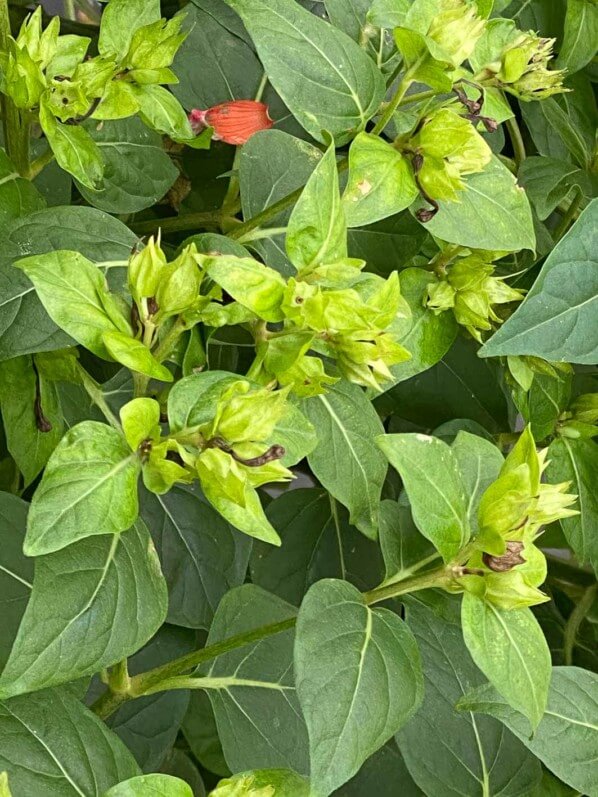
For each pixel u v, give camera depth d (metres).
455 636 0.32
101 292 0.23
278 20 0.28
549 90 0.31
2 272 0.25
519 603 0.25
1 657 0.29
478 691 0.28
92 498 0.22
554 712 0.30
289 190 0.32
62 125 0.27
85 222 0.27
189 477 0.23
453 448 0.29
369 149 0.27
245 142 0.32
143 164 0.33
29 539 0.21
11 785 0.25
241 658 0.32
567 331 0.28
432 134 0.27
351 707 0.25
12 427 0.30
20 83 0.26
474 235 0.28
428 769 0.32
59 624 0.22
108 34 0.30
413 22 0.29
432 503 0.26
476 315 0.32
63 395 0.32
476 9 0.30
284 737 0.32
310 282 0.25
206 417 0.23
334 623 0.26
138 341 0.23
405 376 0.32
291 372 0.25
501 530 0.26
